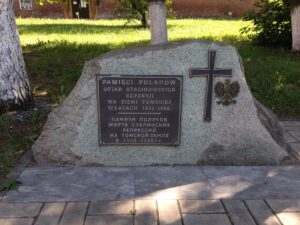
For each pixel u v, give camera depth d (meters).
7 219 1.34
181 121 1.73
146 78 1.69
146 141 1.73
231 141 1.75
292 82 2.96
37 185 1.56
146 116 1.72
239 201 1.45
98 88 1.69
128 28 5.87
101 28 5.83
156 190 1.52
